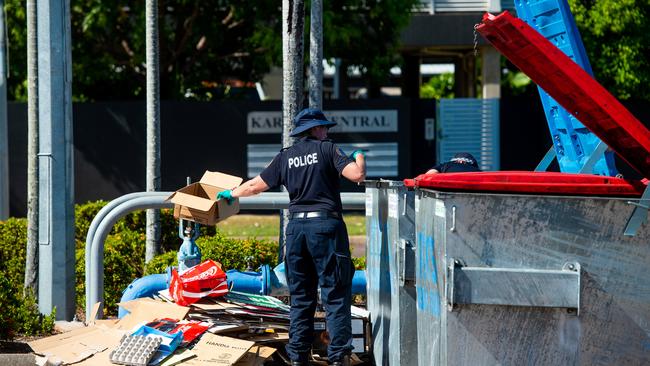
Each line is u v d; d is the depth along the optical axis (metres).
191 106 23.84
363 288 9.19
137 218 14.28
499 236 6.30
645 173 6.93
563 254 6.31
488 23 6.29
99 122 23.92
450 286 6.25
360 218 22.88
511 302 6.25
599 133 6.81
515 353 6.31
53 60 10.11
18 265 12.32
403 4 22.20
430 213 6.69
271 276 9.00
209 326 7.98
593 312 6.31
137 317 8.27
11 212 23.56
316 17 12.01
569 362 6.31
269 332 8.25
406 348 7.39
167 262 10.94
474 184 6.32
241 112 23.88
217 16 23.52
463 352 6.30
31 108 10.99
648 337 6.32
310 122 8.22
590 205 6.30
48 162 10.11
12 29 21.52
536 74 6.64
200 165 23.94
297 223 7.93
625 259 6.30
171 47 23.88
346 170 7.85
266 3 21.86
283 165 8.12
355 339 8.69
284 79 11.31
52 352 7.82
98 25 21.95
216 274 8.30
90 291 9.77
